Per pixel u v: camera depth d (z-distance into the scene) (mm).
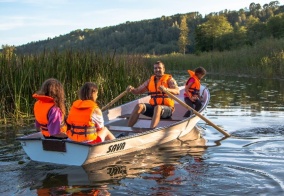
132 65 13453
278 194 4141
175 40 90375
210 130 7598
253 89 14742
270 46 22734
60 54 10539
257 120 8445
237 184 4488
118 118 7602
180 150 6117
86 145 5078
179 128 6801
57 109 5219
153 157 5711
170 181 4629
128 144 5785
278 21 44656
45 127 5277
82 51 11164
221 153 5891
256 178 4684
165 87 7191
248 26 52812
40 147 5352
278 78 19062
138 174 4906
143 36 90500
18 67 9508
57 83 5266
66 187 4457
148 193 4242
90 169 5121
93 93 5414
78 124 5309
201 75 8641
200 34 57688
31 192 4301
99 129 5465
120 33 88875
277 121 8281
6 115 9117
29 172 5008
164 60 34000
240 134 7180
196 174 4879
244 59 23188
